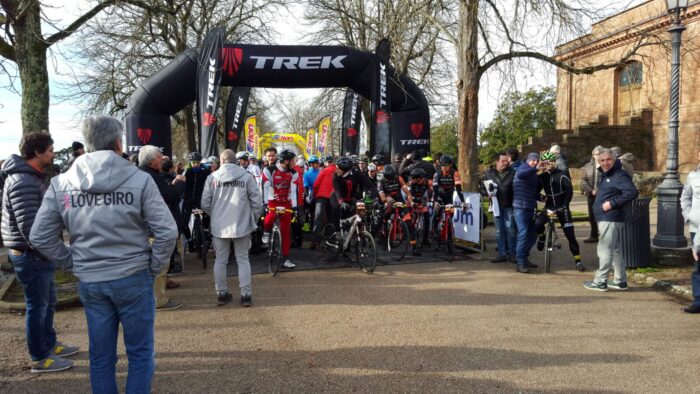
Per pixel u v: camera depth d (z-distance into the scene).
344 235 7.73
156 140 10.00
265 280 6.82
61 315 5.36
